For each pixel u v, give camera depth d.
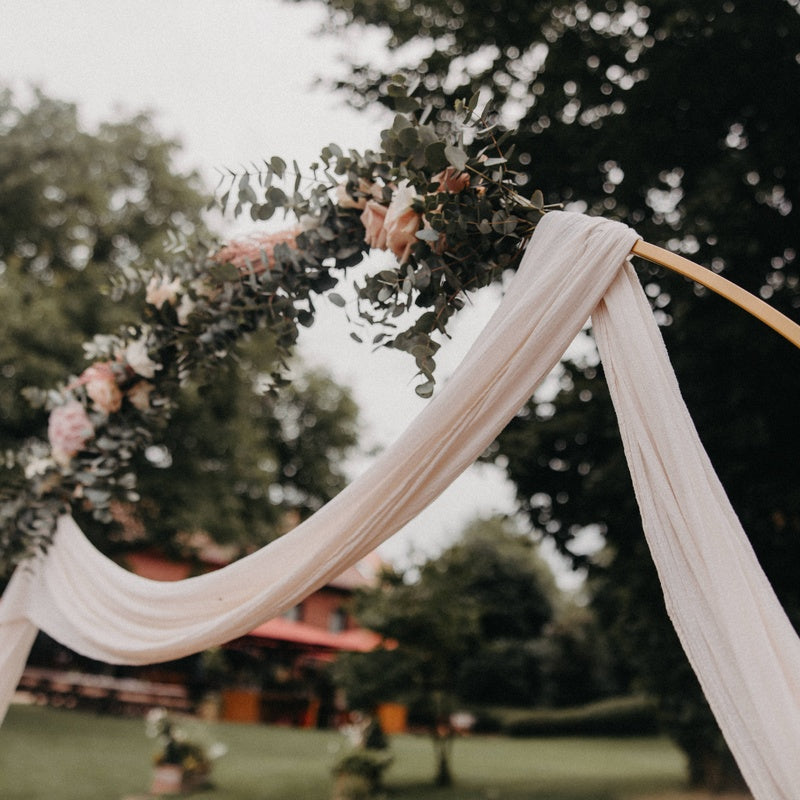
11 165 14.65
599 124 6.80
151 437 3.41
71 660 21.66
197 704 20.19
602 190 7.04
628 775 13.01
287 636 19.75
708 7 5.85
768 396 6.02
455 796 10.64
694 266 2.11
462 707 24.78
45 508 3.18
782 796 1.63
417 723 21.83
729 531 1.83
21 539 3.14
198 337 3.11
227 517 15.59
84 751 12.59
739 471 5.93
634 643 9.44
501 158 2.34
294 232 2.89
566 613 28.98
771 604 1.76
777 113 6.15
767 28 5.79
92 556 3.02
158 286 3.14
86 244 15.58
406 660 11.19
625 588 7.45
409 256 2.46
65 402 3.41
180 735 11.13
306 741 16.97
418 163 2.39
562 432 6.95
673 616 1.87
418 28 7.29
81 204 15.48
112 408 3.35
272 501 17.19
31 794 9.55
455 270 2.46
